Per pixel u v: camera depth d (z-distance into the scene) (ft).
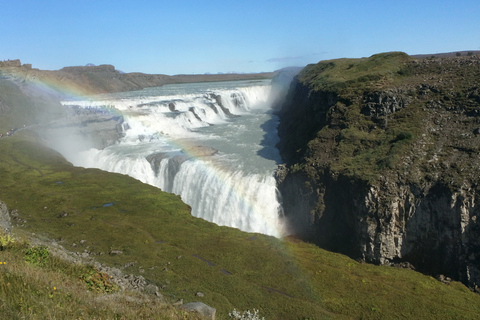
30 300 44.09
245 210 178.60
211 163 205.87
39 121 282.36
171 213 152.66
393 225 137.80
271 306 93.81
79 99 369.30
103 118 271.08
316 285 104.68
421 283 114.01
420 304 98.68
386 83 208.03
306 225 161.99
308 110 237.45
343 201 152.05
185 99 349.41
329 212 156.66
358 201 144.46
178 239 129.29
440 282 118.83
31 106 297.94
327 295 100.32
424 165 145.07
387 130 173.58
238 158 215.51
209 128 297.53
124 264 109.29
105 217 145.79
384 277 115.75
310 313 91.50
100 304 53.06
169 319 56.24
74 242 123.24
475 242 124.57
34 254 64.44
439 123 165.58
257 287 101.96
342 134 182.29
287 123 270.67
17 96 300.20
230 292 98.43
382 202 139.23
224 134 275.18
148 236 130.62
